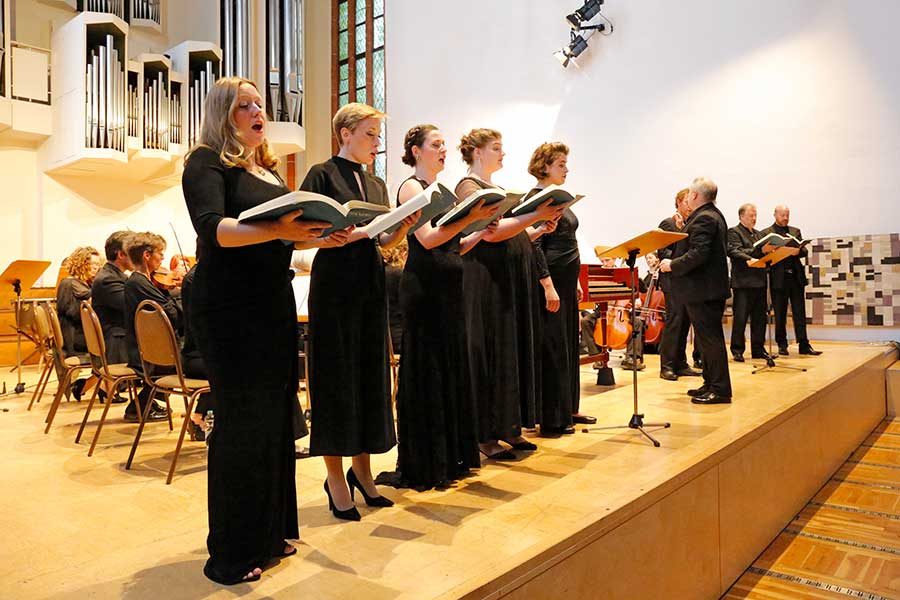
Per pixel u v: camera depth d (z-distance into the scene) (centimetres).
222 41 971
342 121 228
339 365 210
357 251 213
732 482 299
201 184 167
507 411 285
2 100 774
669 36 812
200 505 253
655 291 666
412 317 249
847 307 708
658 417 365
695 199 407
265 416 174
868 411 564
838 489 425
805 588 285
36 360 782
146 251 388
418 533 201
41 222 831
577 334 357
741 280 600
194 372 322
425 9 1034
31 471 303
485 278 283
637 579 227
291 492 186
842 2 702
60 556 200
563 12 895
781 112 740
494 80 960
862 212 696
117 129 797
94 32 797
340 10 1180
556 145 332
